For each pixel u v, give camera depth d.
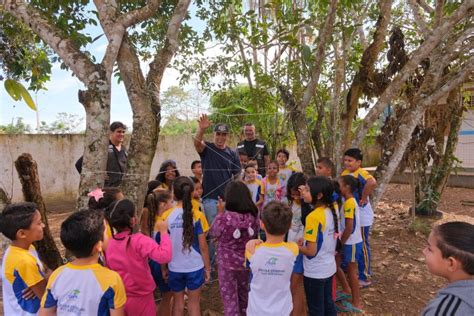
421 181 7.45
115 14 3.49
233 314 2.96
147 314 2.53
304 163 5.27
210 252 4.30
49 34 3.38
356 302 3.56
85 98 3.24
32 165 3.03
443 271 1.41
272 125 6.81
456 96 7.00
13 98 3.51
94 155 3.22
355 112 5.60
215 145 4.48
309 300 2.97
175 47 3.83
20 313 2.12
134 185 3.30
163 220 2.96
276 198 4.75
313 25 5.73
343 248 3.57
